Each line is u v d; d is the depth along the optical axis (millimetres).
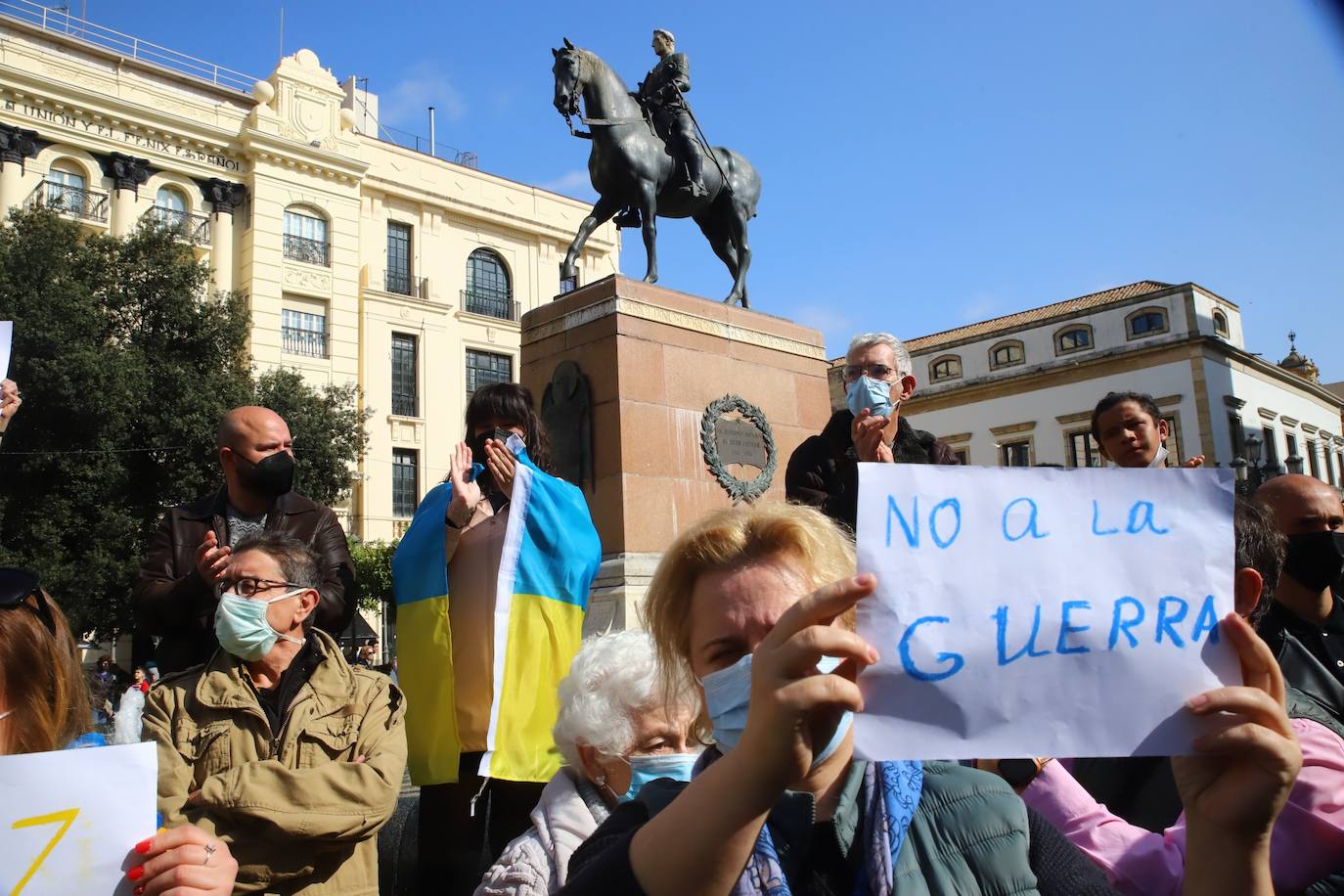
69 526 18047
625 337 7094
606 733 2260
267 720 2693
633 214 8781
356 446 23234
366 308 29391
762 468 7648
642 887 1150
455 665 3521
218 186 27234
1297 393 42312
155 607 3238
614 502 6805
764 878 1359
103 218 25266
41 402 17875
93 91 25422
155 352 19547
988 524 1228
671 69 8734
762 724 1089
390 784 2672
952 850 1417
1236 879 1181
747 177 9328
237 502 3549
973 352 40406
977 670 1179
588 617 6629
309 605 2877
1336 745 1797
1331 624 2871
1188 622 1216
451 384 30906
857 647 1090
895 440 3801
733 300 9094
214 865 1595
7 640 1701
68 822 1510
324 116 29141
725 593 1446
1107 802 2283
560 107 8188
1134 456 3736
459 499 3514
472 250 32531
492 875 2262
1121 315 37031
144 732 2699
